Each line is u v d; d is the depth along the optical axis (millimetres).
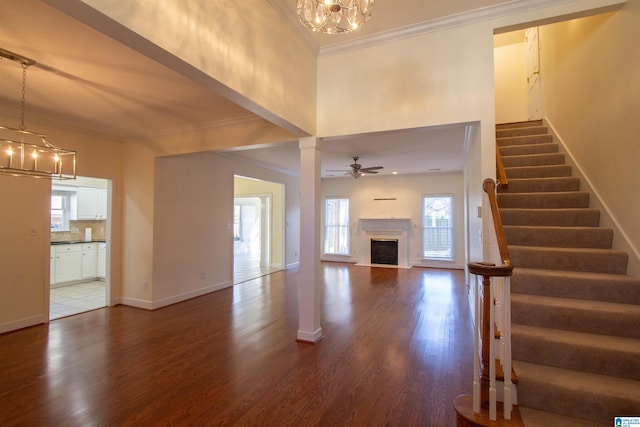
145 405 2369
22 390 2572
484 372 2094
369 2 1861
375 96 3305
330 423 2166
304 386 2633
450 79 3006
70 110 3736
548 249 2975
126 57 2527
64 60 2572
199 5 1934
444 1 2746
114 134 4820
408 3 2770
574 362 2172
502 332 2131
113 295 4984
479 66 2914
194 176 5574
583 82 3672
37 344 3488
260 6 2551
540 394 2033
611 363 2094
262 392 2545
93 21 1422
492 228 2635
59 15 1993
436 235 8539
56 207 6660
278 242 8711
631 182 2707
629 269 2699
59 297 5523
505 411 1949
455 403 2150
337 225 9617
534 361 2268
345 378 2760
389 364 3014
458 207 8312
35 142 4035
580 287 2598
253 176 7094
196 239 5602
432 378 2752
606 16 3102
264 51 2592
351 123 3400
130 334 3797
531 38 6121
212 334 3795
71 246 6430
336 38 3314
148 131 4645
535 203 3633
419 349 3350
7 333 3801
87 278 6688
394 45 3238
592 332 2338
